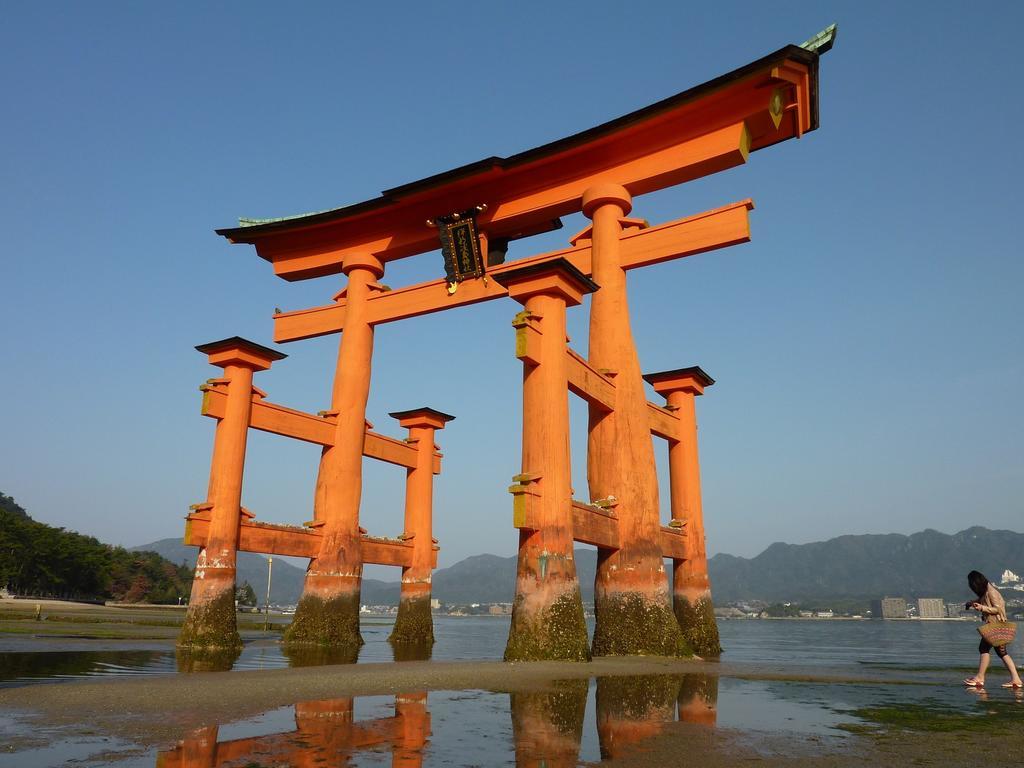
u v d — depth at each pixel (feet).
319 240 104.06
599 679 44.32
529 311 62.44
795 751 22.04
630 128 78.23
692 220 76.38
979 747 22.76
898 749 22.38
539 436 59.31
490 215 90.68
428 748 21.94
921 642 138.41
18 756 20.35
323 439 92.17
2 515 315.37
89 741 22.66
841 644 128.26
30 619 136.87
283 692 35.09
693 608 84.74
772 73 70.38
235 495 81.51
